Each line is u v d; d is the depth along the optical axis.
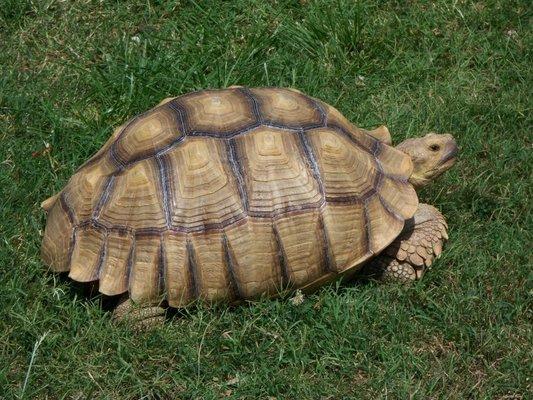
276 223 4.87
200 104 5.11
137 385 4.66
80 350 4.79
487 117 6.59
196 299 4.87
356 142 5.26
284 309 4.98
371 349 4.94
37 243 5.32
